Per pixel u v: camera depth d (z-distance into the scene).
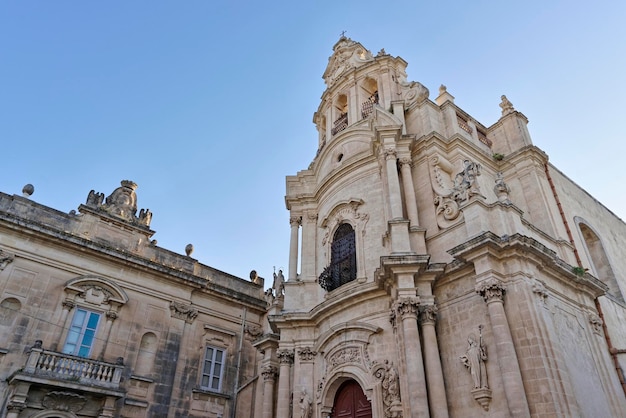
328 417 17.92
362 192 21.95
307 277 22.78
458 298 16.28
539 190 21.20
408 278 16.70
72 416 20.67
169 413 23.91
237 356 27.77
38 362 20.36
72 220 24.95
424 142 21.47
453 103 24.00
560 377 13.16
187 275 27.14
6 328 20.92
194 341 26.50
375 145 21.86
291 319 20.75
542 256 15.49
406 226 18.31
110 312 23.92
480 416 14.07
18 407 19.23
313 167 27.09
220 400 25.98
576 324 16.19
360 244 20.58
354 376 17.38
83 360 21.42
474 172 17.62
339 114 28.80
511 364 13.39
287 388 19.97
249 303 29.41
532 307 14.19
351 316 18.77
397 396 15.80
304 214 25.17
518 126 24.00
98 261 24.67
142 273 25.95
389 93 25.81
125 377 23.23
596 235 23.66
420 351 15.48
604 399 14.97
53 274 23.05
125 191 27.77
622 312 20.33
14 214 23.03
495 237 15.12
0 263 21.66
